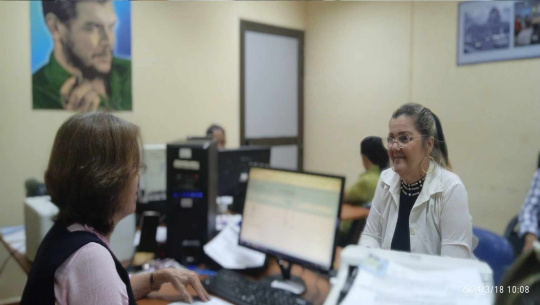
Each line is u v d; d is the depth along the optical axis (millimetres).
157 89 3424
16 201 2836
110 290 833
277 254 1302
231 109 3816
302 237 1245
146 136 3389
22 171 2855
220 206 2238
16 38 2793
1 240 2002
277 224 1329
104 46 3137
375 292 568
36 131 2896
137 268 1503
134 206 1006
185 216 1587
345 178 1139
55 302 825
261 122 3346
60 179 893
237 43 3652
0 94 2756
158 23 3389
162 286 1295
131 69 3279
